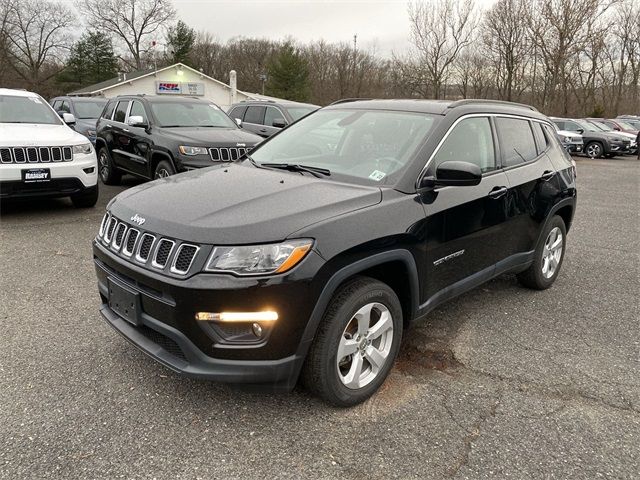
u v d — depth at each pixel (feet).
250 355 8.24
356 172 10.97
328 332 8.76
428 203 10.42
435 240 10.58
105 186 33.60
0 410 9.11
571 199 16.11
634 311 14.75
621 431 9.20
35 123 25.17
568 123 80.79
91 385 9.98
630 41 150.71
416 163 10.60
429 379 10.71
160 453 8.20
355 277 9.40
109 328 12.36
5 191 21.70
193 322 8.12
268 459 8.15
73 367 10.59
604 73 147.54
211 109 31.22
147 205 9.52
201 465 7.98
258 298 7.99
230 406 9.47
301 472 7.89
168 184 10.71
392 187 10.18
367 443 8.60
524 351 12.08
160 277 8.32
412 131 11.48
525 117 14.94
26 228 21.66
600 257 20.56
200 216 8.66
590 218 28.96
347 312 8.93
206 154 25.50
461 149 11.80
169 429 8.78
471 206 11.55
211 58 251.60
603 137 76.23
